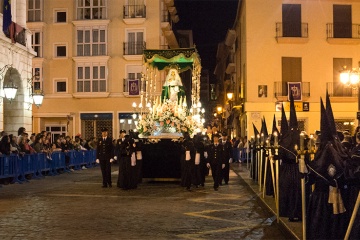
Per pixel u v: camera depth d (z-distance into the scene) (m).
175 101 20.91
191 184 18.56
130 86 39.94
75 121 41.25
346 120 37.16
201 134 20.34
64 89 41.53
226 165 18.94
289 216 9.91
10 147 18.48
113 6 41.34
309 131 36.88
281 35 37.34
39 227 9.96
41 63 41.09
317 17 37.59
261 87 37.31
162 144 19.67
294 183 9.92
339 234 7.39
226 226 10.13
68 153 25.64
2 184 18.39
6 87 20.61
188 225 10.22
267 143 12.18
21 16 26.58
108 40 41.25
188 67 22.42
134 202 13.80
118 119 40.94
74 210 12.23
